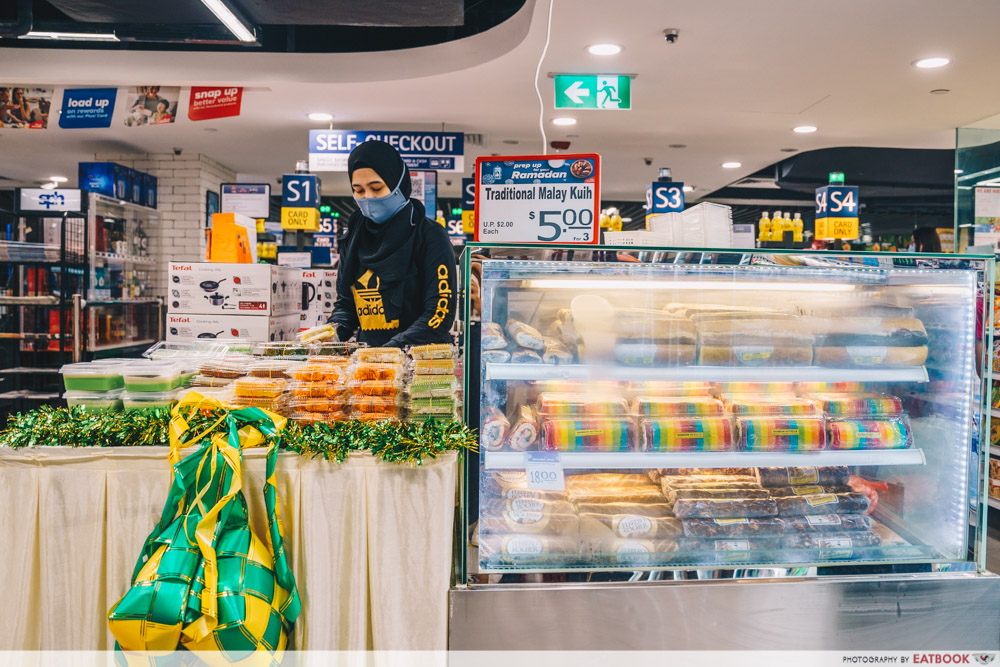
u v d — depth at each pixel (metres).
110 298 7.02
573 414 2.01
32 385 6.02
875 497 2.15
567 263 1.89
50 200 7.80
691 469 2.13
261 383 1.97
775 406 2.08
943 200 11.53
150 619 1.58
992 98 6.53
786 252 1.93
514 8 5.58
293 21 4.39
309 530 1.86
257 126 7.79
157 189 9.27
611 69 5.71
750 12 4.51
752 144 8.82
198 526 1.69
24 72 6.12
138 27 4.37
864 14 4.53
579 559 1.99
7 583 1.85
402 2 4.14
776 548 2.04
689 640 1.92
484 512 1.98
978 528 2.00
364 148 2.64
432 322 2.62
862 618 1.96
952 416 2.04
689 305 2.10
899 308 2.12
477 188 2.80
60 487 1.85
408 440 1.85
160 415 1.92
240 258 4.66
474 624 1.88
